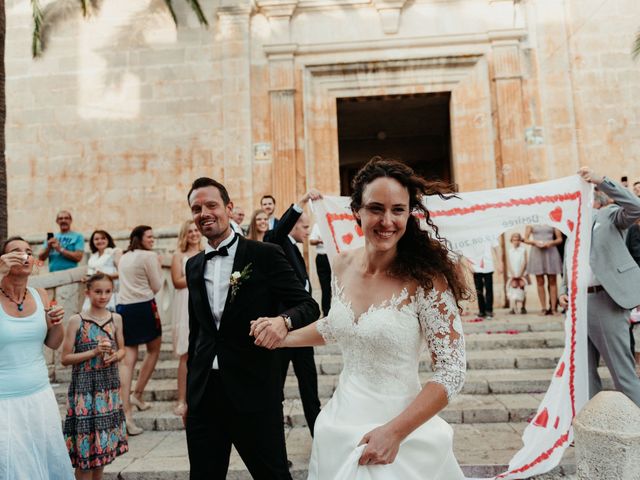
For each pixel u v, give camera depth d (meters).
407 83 10.20
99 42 10.70
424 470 1.62
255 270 2.58
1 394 2.70
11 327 2.77
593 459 2.13
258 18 10.48
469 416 4.62
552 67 9.86
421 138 16.12
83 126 10.58
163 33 10.61
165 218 10.26
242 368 2.48
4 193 5.72
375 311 1.76
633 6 9.84
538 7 9.98
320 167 10.20
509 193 3.86
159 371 5.95
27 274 2.92
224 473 2.51
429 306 1.73
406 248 1.86
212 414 2.50
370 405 1.73
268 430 2.47
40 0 10.82
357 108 13.05
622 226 3.55
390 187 1.74
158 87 10.52
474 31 10.05
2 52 5.83
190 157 10.34
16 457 2.67
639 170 9.52
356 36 10.23
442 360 1.65
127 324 4.98
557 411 3.41
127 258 5.11
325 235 4.05
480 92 10.05
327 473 1.70
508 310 8.85
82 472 3.37
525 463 3.35
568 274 3.60
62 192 10.45
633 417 2.12
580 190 3.60
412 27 10.16
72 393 3.39
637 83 9.70
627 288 3.47
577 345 3.42
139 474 3.76
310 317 2.39
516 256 8.30
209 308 2.58
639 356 5.01
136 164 10.41
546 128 9.78
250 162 10.11
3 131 5.77
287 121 10.08
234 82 10.30
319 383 5.41
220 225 2.63
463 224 3.92
